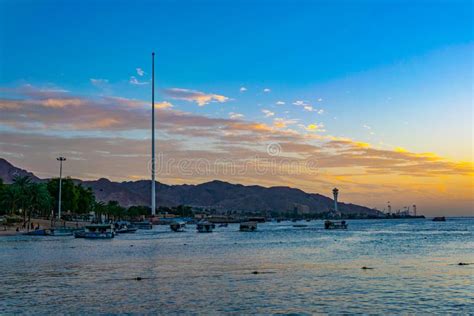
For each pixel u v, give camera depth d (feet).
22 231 511.40
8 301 139.23
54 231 486.79
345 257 265.54
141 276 187.01
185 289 156.87
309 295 146.41
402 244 385.09
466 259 251.39
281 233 632.79
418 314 123.54
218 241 431.84
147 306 132.36
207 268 212.23
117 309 129.08
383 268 210.18
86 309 128.98
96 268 212.43
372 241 431.02
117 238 475.72
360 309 128.67
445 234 580.30
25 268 212.64
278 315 122.93
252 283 168.55
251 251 311.06
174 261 243.40
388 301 138.10
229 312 125.90
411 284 165.58
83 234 455.63
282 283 168.35
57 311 127.24
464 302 136.56
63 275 190.29
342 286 161.89
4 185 634.43
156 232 642.22
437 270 202.59
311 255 279.49
